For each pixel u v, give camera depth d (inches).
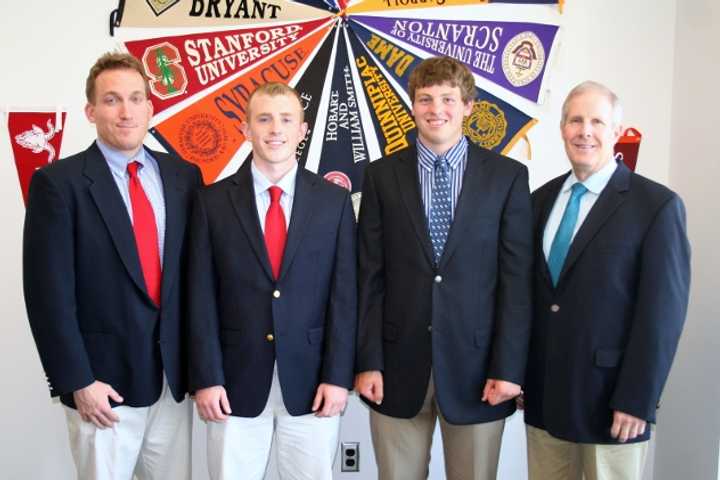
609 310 59.4
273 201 63.7
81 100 84.8
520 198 64.4
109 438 62.0
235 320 62.6
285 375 61.9
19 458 87.7
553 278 63.1
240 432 63.2
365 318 65.4
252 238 62.2
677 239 58.3
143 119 62.1
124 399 61.8
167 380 62.8
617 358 59.3
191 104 86.3
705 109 80.2
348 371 63.4
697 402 81.0
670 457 87.3
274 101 61.5
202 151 86.9
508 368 61.6
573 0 87.2
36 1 83.4
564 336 61.0
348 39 87.0
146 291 61.4
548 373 62.2
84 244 60.3
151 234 63.1
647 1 87.1
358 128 87.6
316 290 63.7
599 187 62.1
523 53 87.5
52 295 58.9
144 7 84.5
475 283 62.9
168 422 65.6
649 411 56.9
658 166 89.4
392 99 87.5
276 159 62.0
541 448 65.9
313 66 86.9
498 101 88.0
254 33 86.2
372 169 68.0
